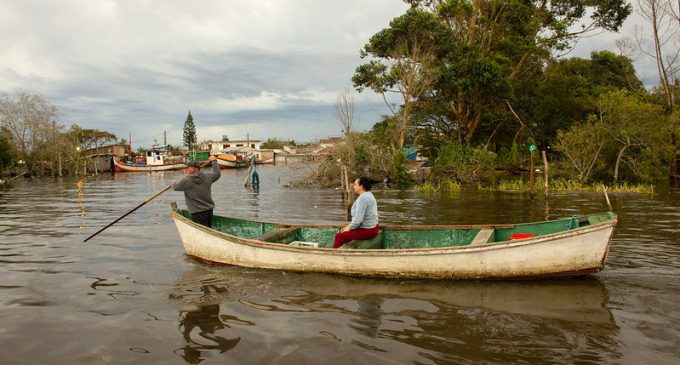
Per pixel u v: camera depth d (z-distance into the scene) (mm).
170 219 12703
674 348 4195
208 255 7535
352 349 4250
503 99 30516
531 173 17484
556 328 4699
